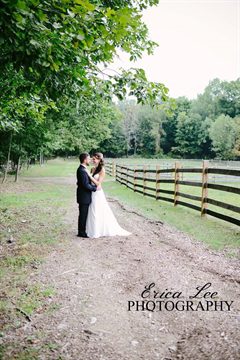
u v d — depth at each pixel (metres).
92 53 4.83
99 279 5.17
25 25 3.36
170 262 5.97
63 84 4.73
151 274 5.38
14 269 5.62
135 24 3.61
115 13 3.43
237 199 14.35
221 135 88.56
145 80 5.12
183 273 5.43
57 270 5.56
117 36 3.73
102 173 7.91
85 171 7.71
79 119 24.16
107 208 7.96
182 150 112.94
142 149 121.12
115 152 117.38
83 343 3.48
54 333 3.66
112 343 3.49
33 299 4.46
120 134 116.38
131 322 3.92
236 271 5.54
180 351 3.37
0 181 23.62
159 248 6.89
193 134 112.69
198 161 58.19
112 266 5.75
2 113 10.05
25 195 15.74
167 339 3.59
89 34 3.61
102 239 7.61
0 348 3.37
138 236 7.95
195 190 18.50
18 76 6.99
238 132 85.06
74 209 11.76
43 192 17.23
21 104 9.69
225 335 3.60
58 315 4.05
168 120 120.25
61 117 19.27
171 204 13.20
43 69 4.06
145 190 17.28
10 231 8.30
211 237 7.84
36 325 3.82
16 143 23.22
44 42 3.69
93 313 4.11
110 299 4.50
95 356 3.26
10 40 3.46
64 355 3.27
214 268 5.68
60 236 7.86
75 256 6.31
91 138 36.69
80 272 5.46
